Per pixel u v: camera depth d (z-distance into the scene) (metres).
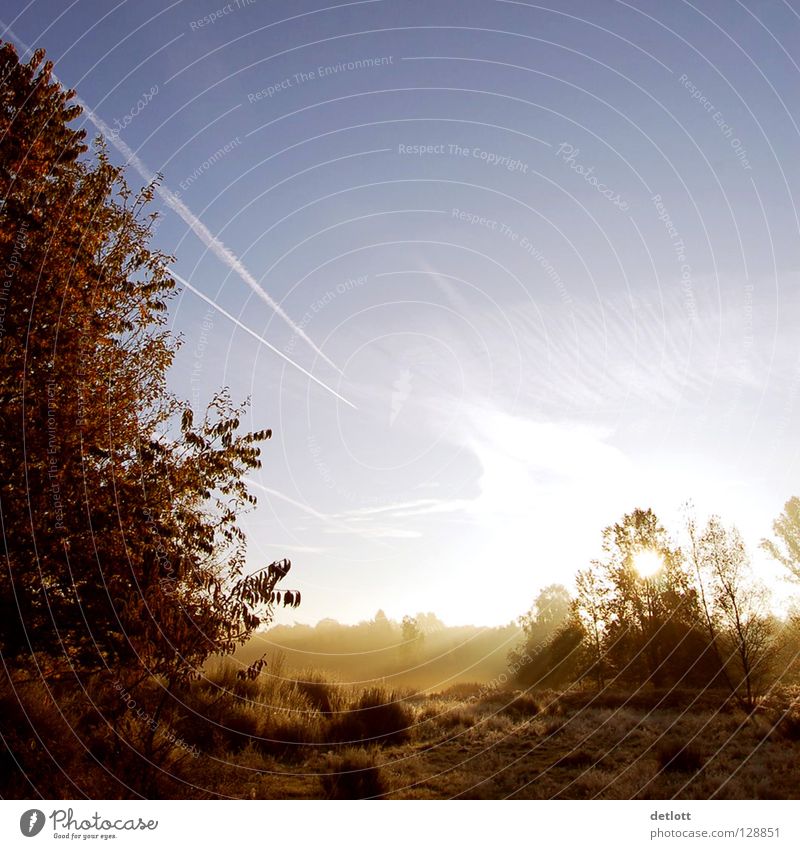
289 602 6.98
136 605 6.78
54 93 7.58
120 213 7.78
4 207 7.05
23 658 7.48
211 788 7.70
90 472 7.12
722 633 20.14
